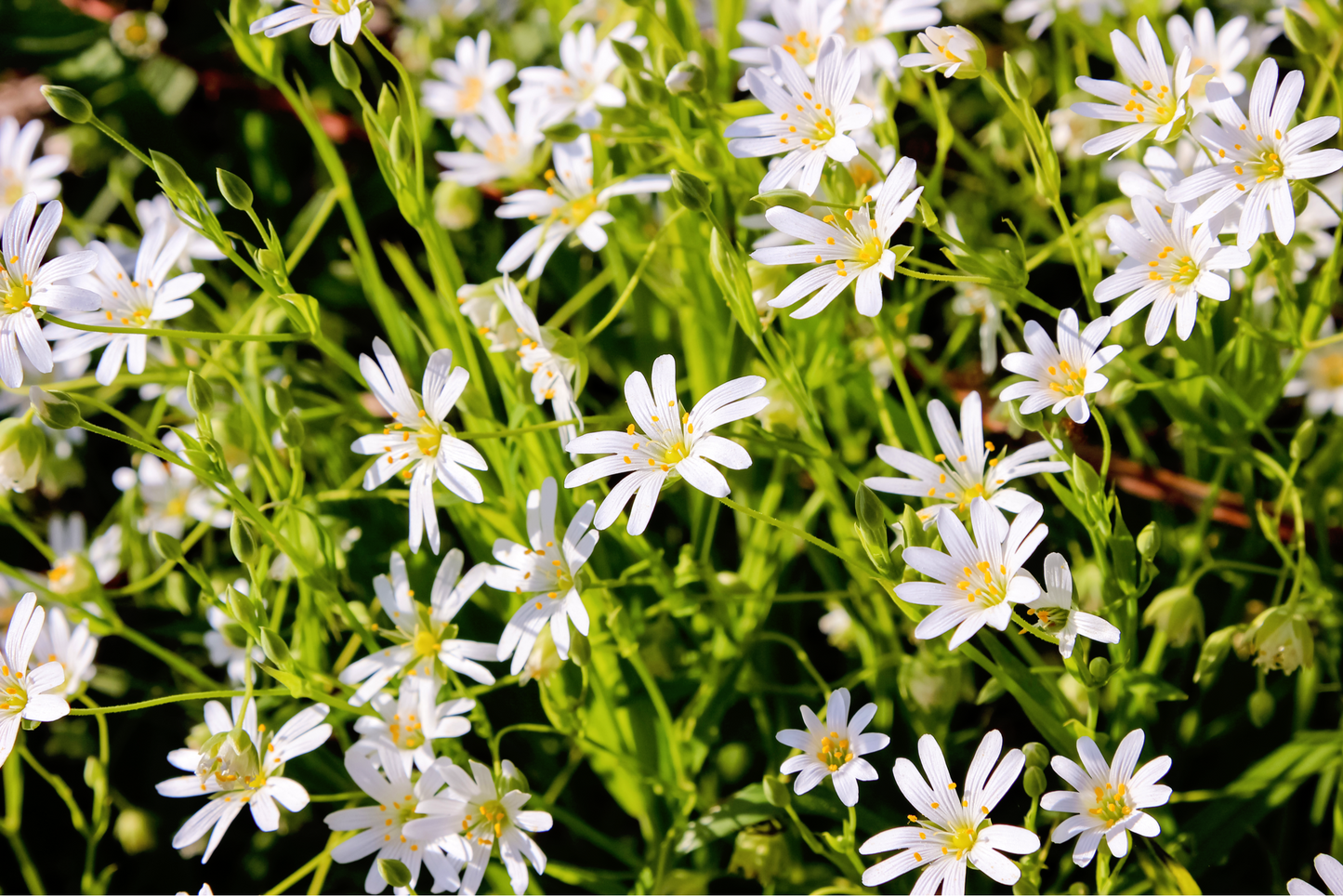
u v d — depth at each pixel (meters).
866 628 0.54
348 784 0.54
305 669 0.51
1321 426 0.55
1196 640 0.54
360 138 0.62
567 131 0.54
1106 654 0.54
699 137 0.54
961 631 0.47
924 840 0.48
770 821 0.52
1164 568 0.54
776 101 0.51
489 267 0.60
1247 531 0.54
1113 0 0.57
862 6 0.55
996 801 0.48
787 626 0.56
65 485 0.59
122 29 0.62
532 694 0.55
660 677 0.54
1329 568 0.53
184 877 0.56
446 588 0.51
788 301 0.49
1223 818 0.51
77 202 0.62
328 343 0.52
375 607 0.55
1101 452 0.54
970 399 0.50
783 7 0.54
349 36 0.51
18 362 0.49
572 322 0.59
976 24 0.60
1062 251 0.56
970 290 0.54
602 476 0.49
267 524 0.50
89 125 0.62
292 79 0.63
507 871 0.52
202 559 0.57
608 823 0.55
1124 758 0.48
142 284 0.53
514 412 0.53
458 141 0.59
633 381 0.49
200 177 0.62
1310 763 0.51
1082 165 0.57
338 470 0.56
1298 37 0.52
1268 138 0.48
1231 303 0.54
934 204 0.54
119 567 0.57
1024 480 0.55
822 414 0.56
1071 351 0.49
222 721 0.51
